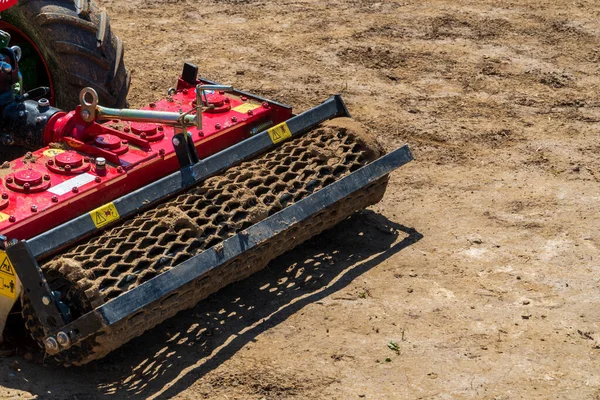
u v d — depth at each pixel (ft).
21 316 21.01
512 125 33.09
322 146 23.85
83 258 18.90
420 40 40.83
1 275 18.78
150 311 19.17
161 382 19.42
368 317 21.85
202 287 20.35
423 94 35.47
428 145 31.30
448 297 22.74
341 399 18.94
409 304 22.40
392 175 29.12
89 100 21.67
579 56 39.83
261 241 20.59
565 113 34.30
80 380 19.47
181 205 20.92
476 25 42.80
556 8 45.39
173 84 35.27
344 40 40.42
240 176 22.17
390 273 23.76
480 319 21.86
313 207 21.81
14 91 23.58
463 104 34.76
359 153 23.80
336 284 23.22
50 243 18.71
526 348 20.77
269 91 34.88
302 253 24.61
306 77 36.47
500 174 29.35
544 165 30.09
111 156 21.47
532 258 24.56
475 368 20.07
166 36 40.14
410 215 26.71
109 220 19.90
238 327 21.40
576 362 20.31
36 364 19.92
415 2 45.73
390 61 38.47
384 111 33.76
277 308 22.17
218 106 24.79
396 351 20.56
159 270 19.20
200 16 42.80
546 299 22.74
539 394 19.22
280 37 40.55
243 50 38.96
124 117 21.43
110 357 20.30
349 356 20.38
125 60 37.32
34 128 22.62
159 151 22.02
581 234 25.79
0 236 18.44
